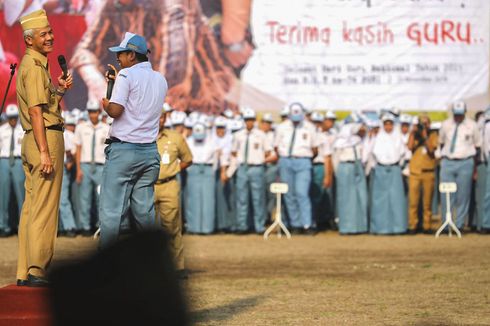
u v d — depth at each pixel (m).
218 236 26.98
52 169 12.20
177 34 30.81
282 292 16.16
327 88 30.78
